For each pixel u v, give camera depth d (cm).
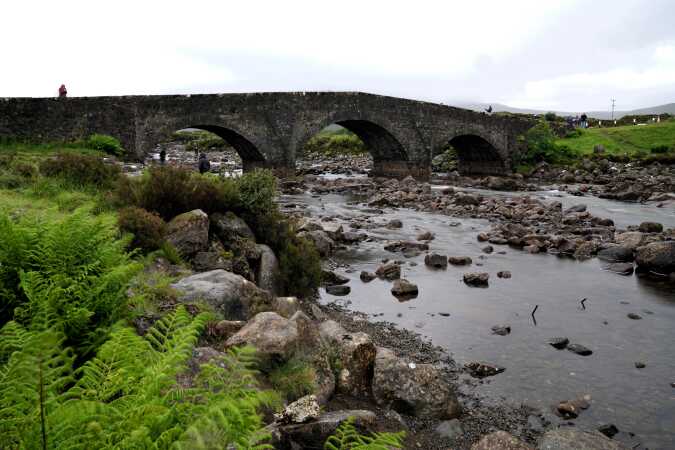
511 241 2052
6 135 2931
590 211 3022
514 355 973
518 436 696
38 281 490
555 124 6806
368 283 1449
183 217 1134
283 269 1240
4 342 352
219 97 3825
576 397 812
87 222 607
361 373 765
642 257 1656
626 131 6850
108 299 536
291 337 705
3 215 574
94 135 3200
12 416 296
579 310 1248
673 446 686
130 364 358
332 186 4112
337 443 561
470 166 6281
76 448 277
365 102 4669
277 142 4234
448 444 667
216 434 294
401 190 3928
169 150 8981
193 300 776
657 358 969
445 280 1505
